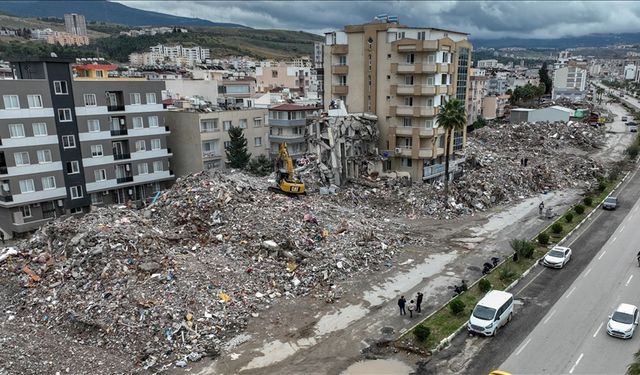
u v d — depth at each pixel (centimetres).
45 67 5938
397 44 6512
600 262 4412
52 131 6103
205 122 7681
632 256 4544
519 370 2756
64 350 2934
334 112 6625
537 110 13012
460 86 7344
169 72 13375
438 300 3641
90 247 3797
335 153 6362
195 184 5112
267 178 6456
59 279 3625
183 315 3175
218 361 2858
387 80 6806
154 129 7275
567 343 3042
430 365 2817
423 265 4325
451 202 6147
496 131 11362
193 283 3497
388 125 6938
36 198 6047
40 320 3278
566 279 4044
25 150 5881
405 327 3244
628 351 2941
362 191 6306
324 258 4103
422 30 6512
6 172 5753
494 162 8200
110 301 3284
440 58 6481
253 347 3003
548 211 5856
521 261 4381
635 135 11969
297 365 2828
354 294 3722
